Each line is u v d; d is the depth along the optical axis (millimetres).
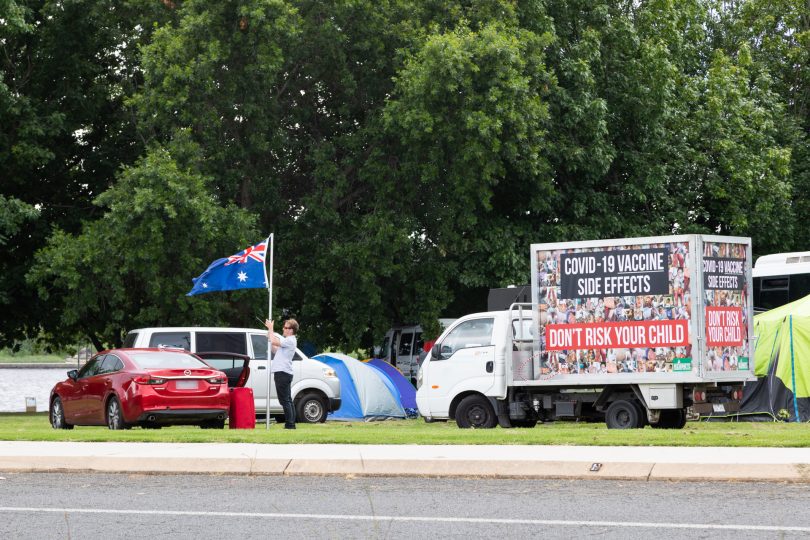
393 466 13984
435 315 36094
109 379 22672
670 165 39281
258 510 11000
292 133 37875
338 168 36750
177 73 32594
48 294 35344
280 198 37000
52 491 12750
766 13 45125
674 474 13055
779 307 26406
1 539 9461
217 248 33094
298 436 17719
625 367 21031
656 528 9602
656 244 20859
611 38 37844
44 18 37219
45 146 37562
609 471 13289
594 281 21406
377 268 35500
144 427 22719
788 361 24719
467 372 23250
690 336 20469
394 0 35750
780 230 40406
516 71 32625
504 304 27031
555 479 13328
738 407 21422
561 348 21641
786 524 9719
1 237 34188
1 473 14852
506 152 33156
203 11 32969
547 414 22578
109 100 39188
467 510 10844
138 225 32062
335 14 35219
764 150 39531
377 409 29844
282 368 22203
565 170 37656
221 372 22812
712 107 38625
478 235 36562
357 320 36688
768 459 13289
